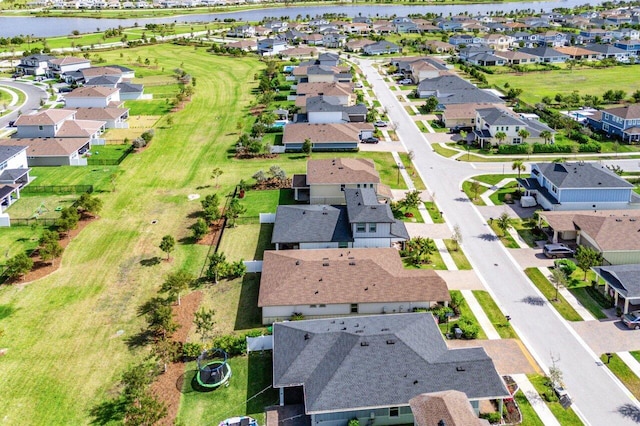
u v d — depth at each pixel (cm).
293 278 5941
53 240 7156
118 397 4806
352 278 5950
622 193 8119
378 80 18200
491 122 11388
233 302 6162
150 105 15212
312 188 8475
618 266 6253
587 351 5275
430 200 8894
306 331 5003
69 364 5234
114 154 11281
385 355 4566
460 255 7169
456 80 15725
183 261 7119
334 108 12862
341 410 4216
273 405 4628
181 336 5559
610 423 4422
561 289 6338
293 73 17750
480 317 5838
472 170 10219
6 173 9400
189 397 4741
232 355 5269
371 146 11606
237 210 8069
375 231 6994
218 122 13538
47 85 17738
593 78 18000
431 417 3878
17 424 4531
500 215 8319
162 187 9588
